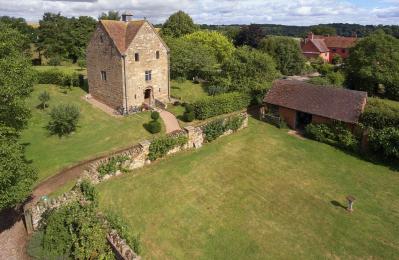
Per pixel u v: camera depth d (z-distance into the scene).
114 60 42.06
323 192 25.34
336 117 34.09
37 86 53.91
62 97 48.97
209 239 19.64
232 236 19.97
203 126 32.59
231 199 23.86
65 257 17.50
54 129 35.66
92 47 45.75
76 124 36.53
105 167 25.14
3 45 22.97
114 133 35.53
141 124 38.03
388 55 57.78
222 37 71.88
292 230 20.78
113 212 21.45
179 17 86.94
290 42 76.19
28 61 25.77
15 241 19.67
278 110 39.84
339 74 61.78
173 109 43.88
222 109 42.34
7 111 21.38
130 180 25.48
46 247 18.34
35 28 91.62
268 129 38.00
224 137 34.88
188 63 55.56
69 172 27.58
